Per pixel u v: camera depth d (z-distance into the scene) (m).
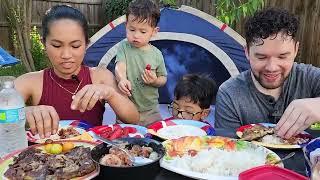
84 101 1.42
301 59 4.17
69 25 1.62
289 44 1.54
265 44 1.53
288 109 1.27
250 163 1.11
